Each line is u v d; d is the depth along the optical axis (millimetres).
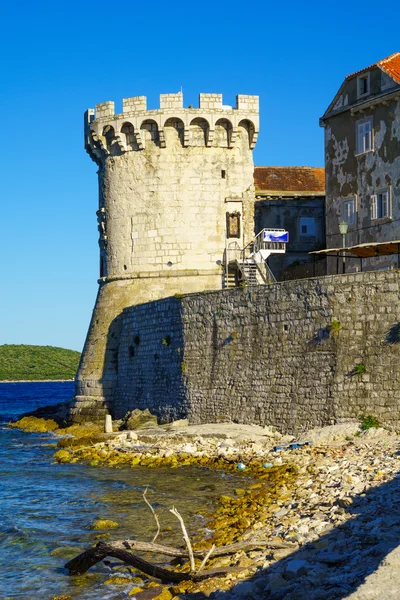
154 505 37781
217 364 58594
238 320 56750
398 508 28906
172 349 64188
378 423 46562
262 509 33656
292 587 22031
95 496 41031
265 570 25000
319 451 44688
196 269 76688
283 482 38656
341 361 48562
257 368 54781
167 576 26641
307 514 30750
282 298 52875
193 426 58250
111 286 79125
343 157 70688
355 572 21984
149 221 77375
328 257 72562
